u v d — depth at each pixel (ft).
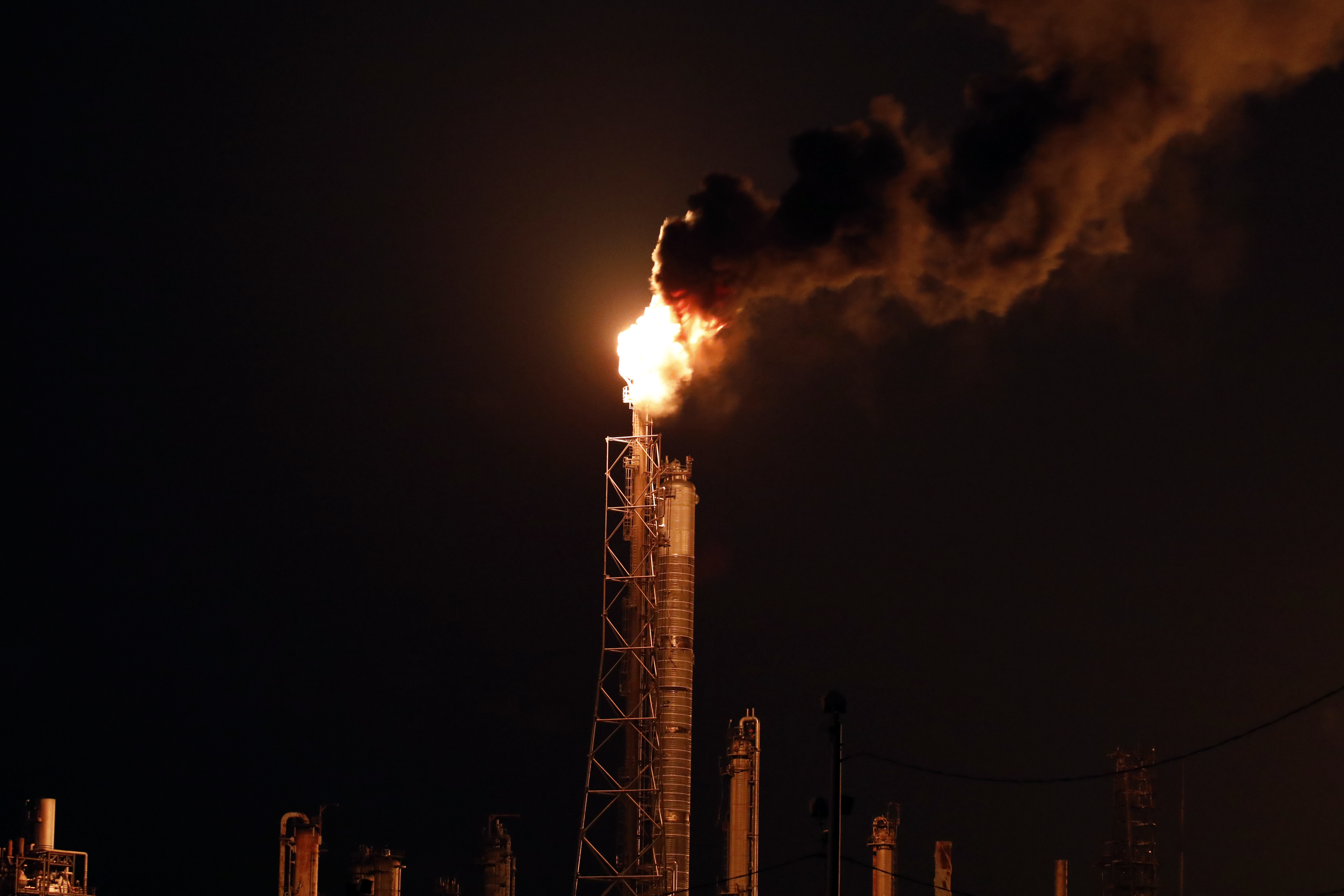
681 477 505.25
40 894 490.49
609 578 500.74
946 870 583.58
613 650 495.41
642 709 493.77
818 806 269.44
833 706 275.80
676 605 493.36
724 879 462.19
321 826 506.48
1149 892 565.94
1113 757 583.58
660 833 476.13
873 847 595.06
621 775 492.13
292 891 497.87
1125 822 574.56
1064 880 590.96
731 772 501.56
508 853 588.50
